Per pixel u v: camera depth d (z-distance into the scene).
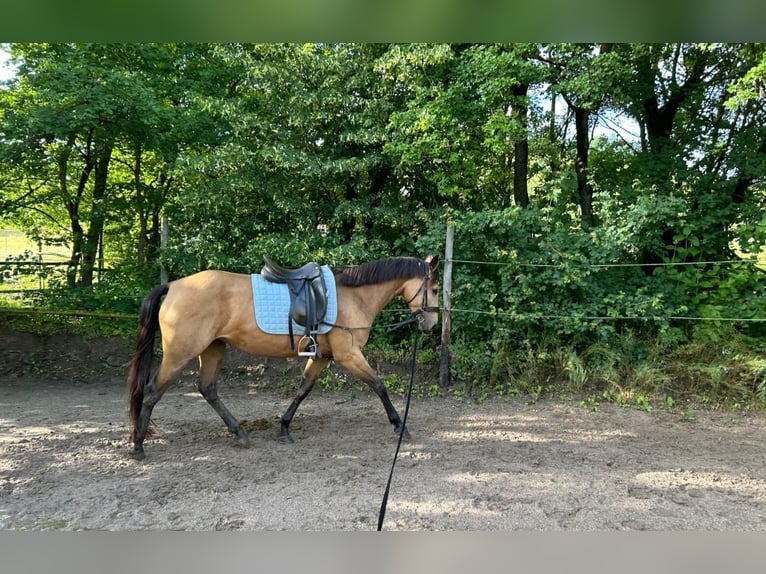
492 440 4.59
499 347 6.33
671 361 6.19
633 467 4.02
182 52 8.31
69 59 7.07
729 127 7.79
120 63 7.78
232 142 7.14
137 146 7.85
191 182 7.48
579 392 5.98
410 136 7.18
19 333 6.91
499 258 6.38
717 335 6.25
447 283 6.24
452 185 7.36
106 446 4.32
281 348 4.27
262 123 7.04
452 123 6.79
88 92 6.57
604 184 7.67
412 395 5.96
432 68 7.34
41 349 6.77
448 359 6.23
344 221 7.68
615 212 6.28
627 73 6.61
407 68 6.81
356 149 7.52
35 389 5.99
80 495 3.45
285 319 4.20
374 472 3.87
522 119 7.21
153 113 7.03
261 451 4.27
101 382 6.33
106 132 7.27
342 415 5.29
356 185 7.43
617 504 3.41
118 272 7.49
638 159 7.61
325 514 3.23
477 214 6.37
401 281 4.62
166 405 5.54
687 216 6.87
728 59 7.75
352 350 4.43
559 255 6.19
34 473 3.77
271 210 7.28
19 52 7.40
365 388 6.18
